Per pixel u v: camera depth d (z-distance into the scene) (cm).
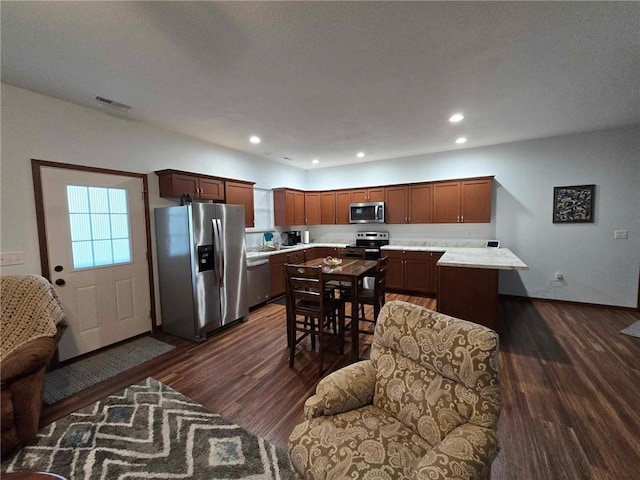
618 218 393
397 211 542
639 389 218
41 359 178
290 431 185
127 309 329
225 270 353
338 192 604
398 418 133
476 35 185
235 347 309
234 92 262
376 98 279
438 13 164
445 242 523
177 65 215
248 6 155
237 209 372
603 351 279
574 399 208
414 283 503
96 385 240
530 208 445
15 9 153
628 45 196
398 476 102
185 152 394
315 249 601
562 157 419
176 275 335
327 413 132
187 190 365
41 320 204
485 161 473
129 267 330
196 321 323
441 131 388
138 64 213
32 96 257
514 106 303
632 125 375
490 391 113
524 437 174
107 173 310
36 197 261
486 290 307
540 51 203
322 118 331
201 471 156
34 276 224
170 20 166
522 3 157
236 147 462
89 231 296
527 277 453
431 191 506
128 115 317
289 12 161
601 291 408
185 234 322
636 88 262
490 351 115
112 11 157
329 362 275
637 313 383
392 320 149
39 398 186
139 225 340
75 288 287
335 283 325
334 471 105
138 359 284
